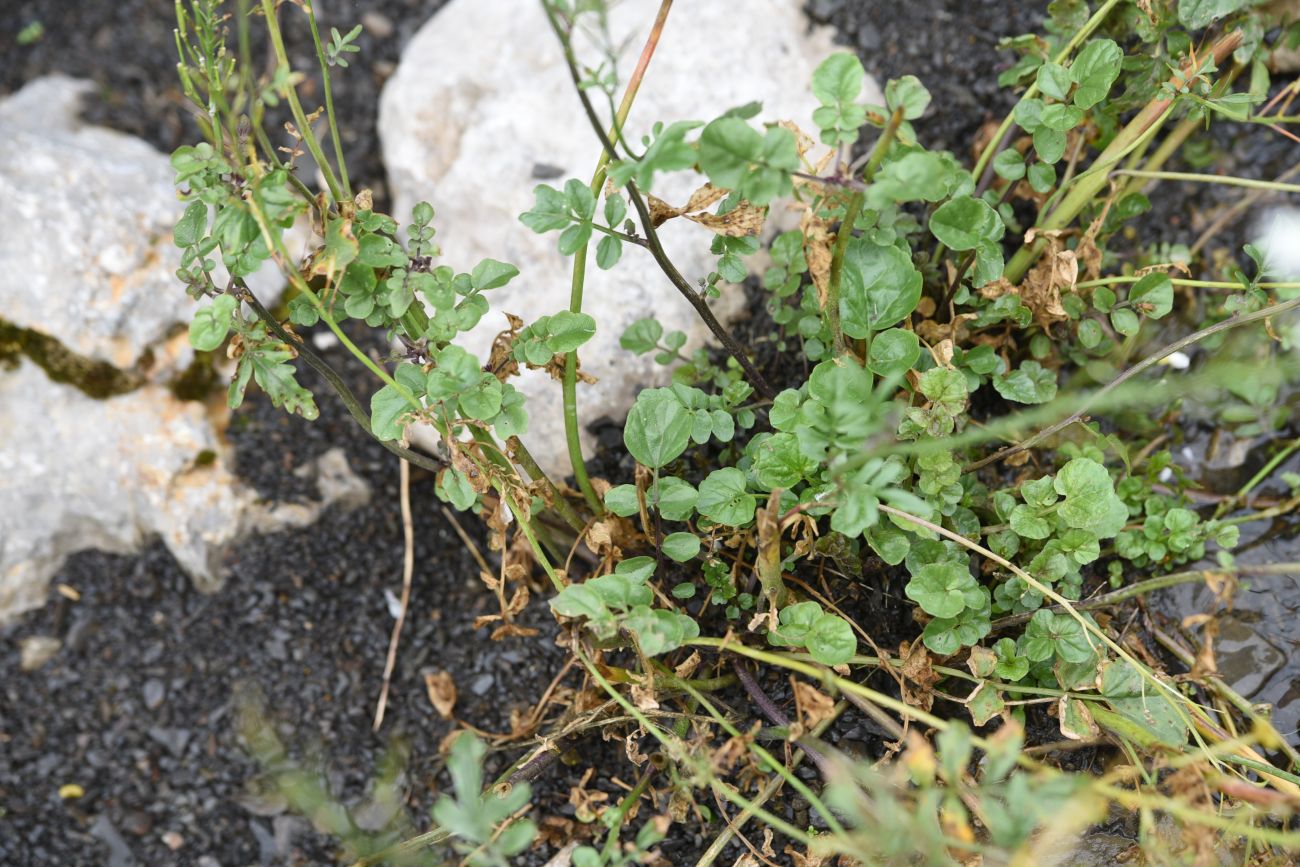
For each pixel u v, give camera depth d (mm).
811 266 461
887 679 494
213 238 427
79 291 563
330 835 529
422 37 597
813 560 498
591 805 506
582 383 534
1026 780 383
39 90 625
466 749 391
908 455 465
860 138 546
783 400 457
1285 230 529
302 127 451
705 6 565
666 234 539
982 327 503
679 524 514
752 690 478
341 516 564
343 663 548
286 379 436
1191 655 493
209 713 546
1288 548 515
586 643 489
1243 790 420
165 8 645
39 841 538
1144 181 528
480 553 558
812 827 482
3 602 555
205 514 558
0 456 555
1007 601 471
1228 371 427
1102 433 530
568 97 564
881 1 570
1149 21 478
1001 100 558
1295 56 538
